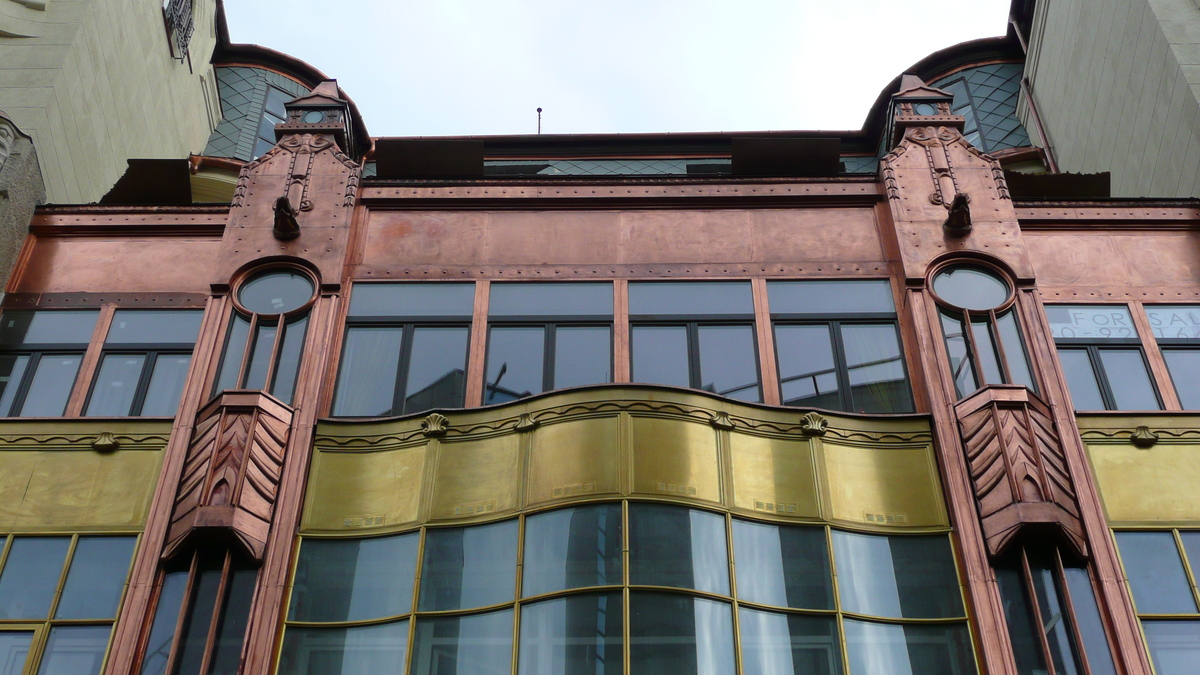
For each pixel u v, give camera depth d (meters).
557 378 16.55
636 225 18.61
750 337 17.11
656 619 13.29
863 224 18.64
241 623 13.81
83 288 18.22
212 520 14.17
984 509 14.53
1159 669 13.66
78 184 21.62
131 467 15.62
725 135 24.86
